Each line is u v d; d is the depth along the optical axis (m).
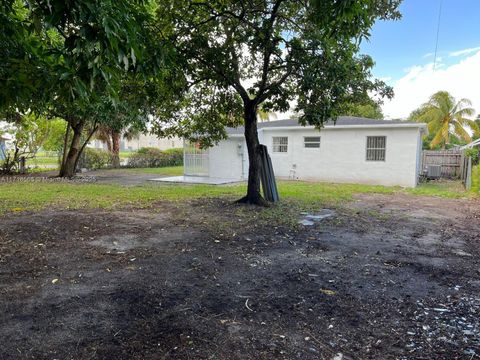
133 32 2.79
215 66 7.21
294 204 8.45
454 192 11.51
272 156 16.14
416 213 7.67
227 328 2.67
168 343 2.44
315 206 8.23
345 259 4.42
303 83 6.38
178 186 12.38
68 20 2.40
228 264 4.18
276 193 8.95
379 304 3.13
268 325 2.73
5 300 3.13
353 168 14.22
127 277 3.73
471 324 2.78
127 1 3.31
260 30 6.29
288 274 3.87
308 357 2.30
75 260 4.27
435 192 11.41
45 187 11.45
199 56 7.05
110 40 2.34
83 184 12.72
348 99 7.13
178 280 3.66
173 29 6.84
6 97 3.68
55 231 5.61
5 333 2.55
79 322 2.73
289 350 2.38
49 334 2.54
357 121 14.85
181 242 5.11
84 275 3.78
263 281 3.66
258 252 4.67
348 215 7.26
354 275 3.86
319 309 3.02
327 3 4.12
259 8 6.65
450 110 28.98
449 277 3.84
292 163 15.62
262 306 3.06
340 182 14.39
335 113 7.13
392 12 6.36
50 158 28.19
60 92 3.16
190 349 2.37
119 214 7.11
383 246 5.03
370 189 11.91
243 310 2.98
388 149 13.51
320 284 3.59
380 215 7.34
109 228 5.90
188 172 17.05
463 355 2.35
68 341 2.45
